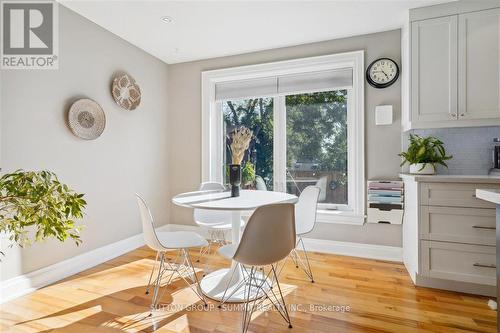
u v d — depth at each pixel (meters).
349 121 2.95
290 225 1.54
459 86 2.19
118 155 2.89
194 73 3.50
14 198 0.90
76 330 1.62
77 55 2.46
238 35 2.83
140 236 3.15
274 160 3.24
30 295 2.03
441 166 2.52
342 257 2.81
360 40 2.81
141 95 3.17
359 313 1.79
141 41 2.98
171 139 3.63
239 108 3.43
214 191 2.59
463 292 2.05
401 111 2.66
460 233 2.02
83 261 2.50
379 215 2.67
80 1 2.27
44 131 2.21
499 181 1.89
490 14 2.11
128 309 1.84
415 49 2.31
